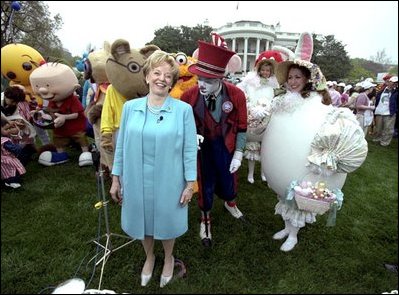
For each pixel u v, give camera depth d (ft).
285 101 8.11
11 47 17.89
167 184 6.74
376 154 22.80
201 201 9.50
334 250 9.42
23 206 11.61
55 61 15.56
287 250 9.19
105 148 10.93
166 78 6.43
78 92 22.75
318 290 7.85
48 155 16.02
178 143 6.63
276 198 12.97
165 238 7.20
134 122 6.59
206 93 8.39
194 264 8.66
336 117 7.47
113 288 7.73
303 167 7.78
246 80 13.08
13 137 13.89
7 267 8.28
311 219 8.60
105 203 8.50
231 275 8.25
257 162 17.84
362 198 13.94
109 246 8.79
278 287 7.89
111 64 10.40
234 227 10.48
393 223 11.52
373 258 9.18
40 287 7.73
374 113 26.78
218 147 9.02
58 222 10.54
